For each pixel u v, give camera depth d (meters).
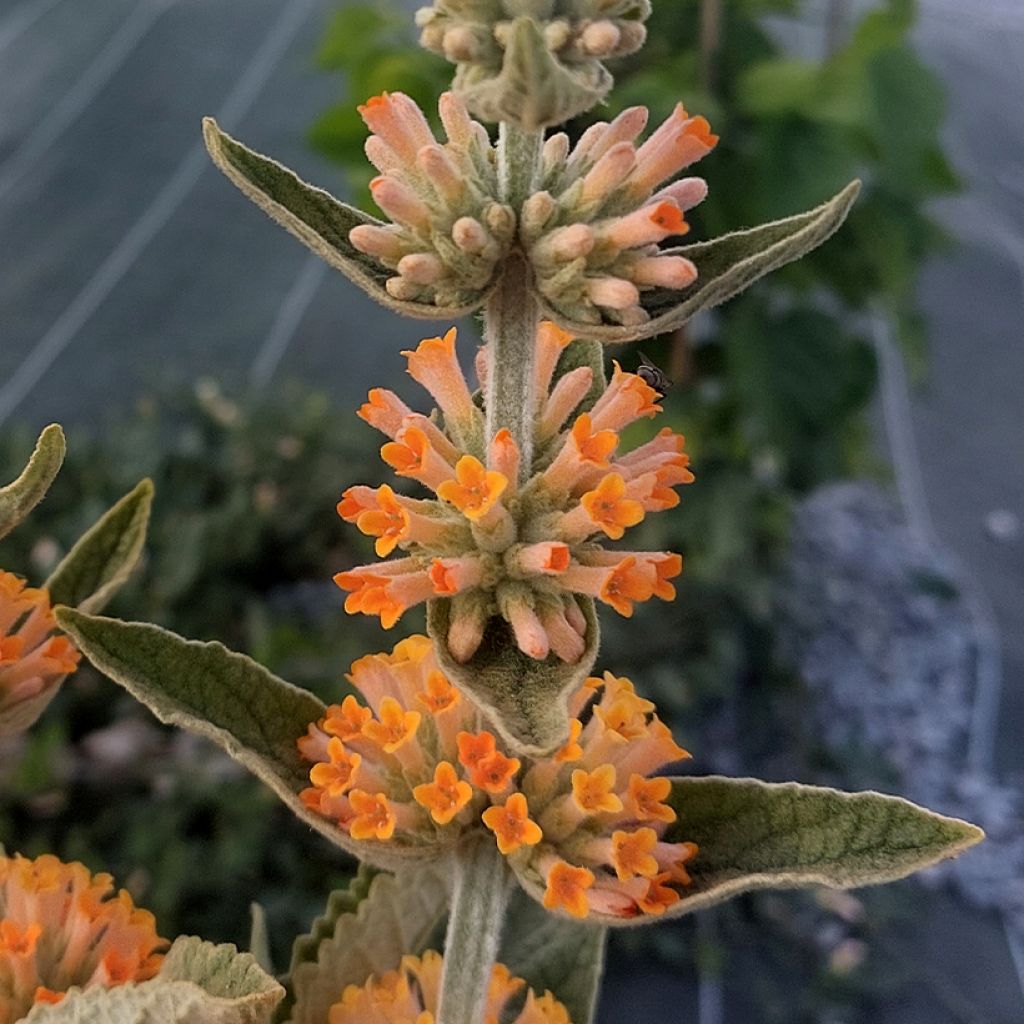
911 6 0.40
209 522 0.48
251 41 0.61
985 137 0.60
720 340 0.45
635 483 0.12
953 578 0.55
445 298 0.12
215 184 0.59
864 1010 0.41
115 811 0.39
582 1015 0.16
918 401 0.58
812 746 0.47
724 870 0.13
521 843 0.12
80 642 0.12
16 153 0.57
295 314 0.58
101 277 0.56
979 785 0.47
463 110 0.12
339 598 0.49
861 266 0.42
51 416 0.54
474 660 0.12
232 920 0.37
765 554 0.48
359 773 0.13
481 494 0.12
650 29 0.38
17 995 0.14
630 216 0.11
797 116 0.37
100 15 0.60
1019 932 0.43
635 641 0.45
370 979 0.15
